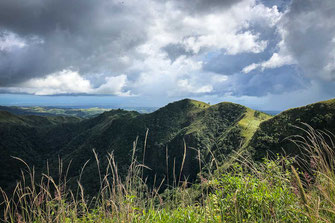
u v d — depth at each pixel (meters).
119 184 2.66
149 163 106.38
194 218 2.67
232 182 2.92
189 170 80.75
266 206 2.62
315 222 1.96
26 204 2.47
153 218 2.65
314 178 2.63
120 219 2.59
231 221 2.71
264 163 3.18
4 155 143.88
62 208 2.56
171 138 122.06
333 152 2.54
